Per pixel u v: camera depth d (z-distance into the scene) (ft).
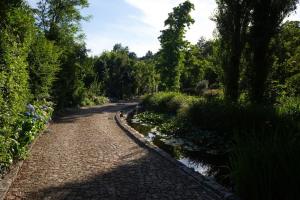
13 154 24.89
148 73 199.31
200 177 22.70
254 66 48.08
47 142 34.76
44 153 29.48
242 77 50.67
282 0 46.32
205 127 44.19
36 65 46.06
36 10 78.69
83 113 75.20
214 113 42.68
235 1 49.70
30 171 23.65
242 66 50.75
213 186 20.77
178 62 119.44
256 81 48.01
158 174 23.75
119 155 29.71
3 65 22.90
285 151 17.35
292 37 66.54
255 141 20.38
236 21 49.93
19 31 29.68
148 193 19.70
